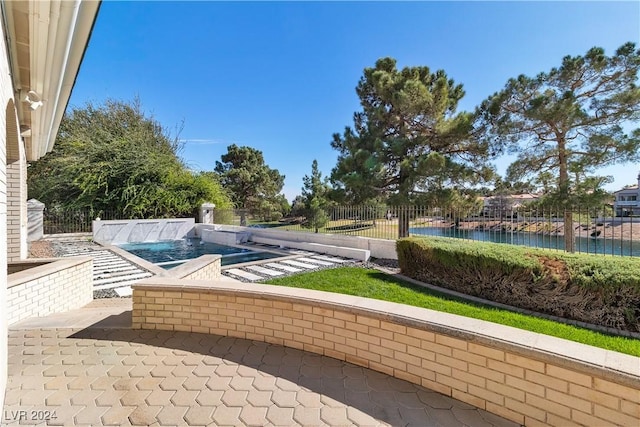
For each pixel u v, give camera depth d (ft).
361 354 8.14
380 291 17.92
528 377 5.85
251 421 6.09
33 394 6.88
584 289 13.60
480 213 25.00
